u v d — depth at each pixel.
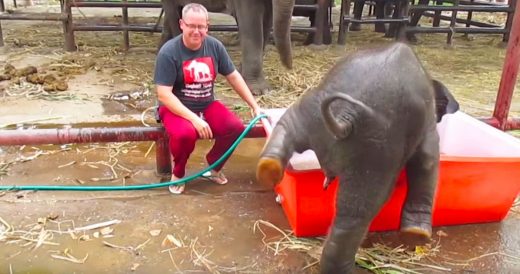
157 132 3.27
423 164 2.26
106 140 3.21
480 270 2.54
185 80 3.13
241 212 2.98
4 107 4.59
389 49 2.03
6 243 2.62
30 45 7.00
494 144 3.08
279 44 4.32
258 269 2.49
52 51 6.68
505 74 3.53
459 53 7.57
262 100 4.95
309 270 2.49
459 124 3.36
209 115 3.23
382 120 1.89
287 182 2.72
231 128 3.19
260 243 2.68
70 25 6.63
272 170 2.03
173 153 3.10
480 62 7.04
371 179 1.97
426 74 2.08
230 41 7.57
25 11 9.77
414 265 2.56
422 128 2.01
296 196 2.57
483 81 6.08
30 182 3.27
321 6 7.37
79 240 2.66
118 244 2.64
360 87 1.93
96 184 3.28
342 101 1.93
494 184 2.79
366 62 1.99
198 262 2.52
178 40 3.09
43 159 3.60
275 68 6.09
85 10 10.09
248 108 4.73
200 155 3.79
